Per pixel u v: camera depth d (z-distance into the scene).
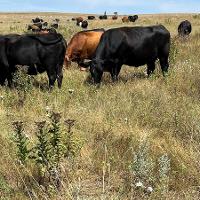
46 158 6.30
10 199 6.11
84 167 7.48
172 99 11.80
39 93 12.75
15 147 7.78
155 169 7.07
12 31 49.44
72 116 10.28
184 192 6.51
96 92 12.90
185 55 21.39
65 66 20.86
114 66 16.23
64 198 5.95
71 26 60.28
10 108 11.45
